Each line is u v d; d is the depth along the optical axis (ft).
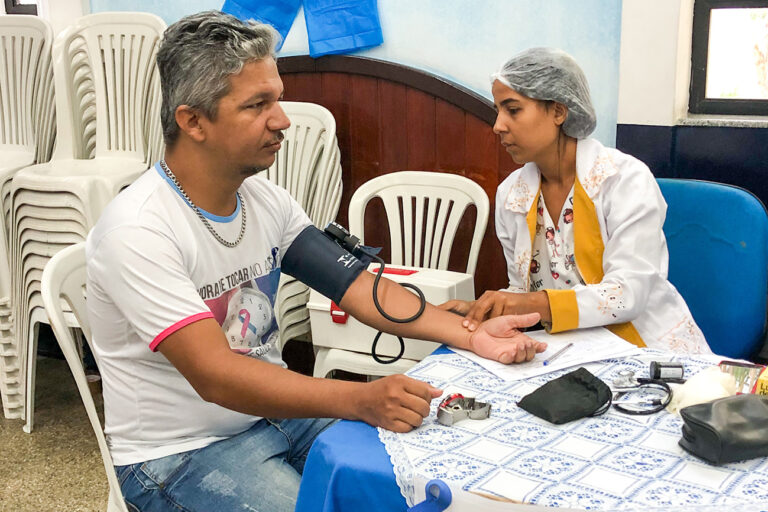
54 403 10.23
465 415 4.06
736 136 7.62
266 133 4.61
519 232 6.31
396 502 3.56
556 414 3.97
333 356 7.72
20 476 8.58
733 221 6.27
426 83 8.95
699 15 7.74
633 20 7.73
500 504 3.27
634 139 8.03
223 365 4.40
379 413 3.99
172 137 4.70
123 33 9.89
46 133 10.32
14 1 11.80
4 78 10.56
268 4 9.66
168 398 4.84
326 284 5.35
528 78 5.73
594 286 5.48
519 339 4.87
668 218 6.58
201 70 4.43
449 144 9.05
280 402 4.33
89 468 8.70
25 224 9.09
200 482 4.70
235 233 4.95
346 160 9.76
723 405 3.60
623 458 3.62
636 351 4.91
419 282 7.27
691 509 3.17
